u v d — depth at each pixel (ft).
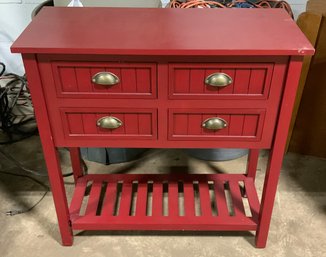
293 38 3.21
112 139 3.66
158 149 5.74
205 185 4.79
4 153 5.69
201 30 3.38
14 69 6.28
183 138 3.64
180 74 3.25
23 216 4.72
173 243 4.39
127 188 4.76
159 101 3.40
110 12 3.78
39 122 3.48
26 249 4.34
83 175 4.95
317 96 5.05
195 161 5.54
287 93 3.29
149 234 4.49
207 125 3.52
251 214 4.45
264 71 3.22
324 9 4.65
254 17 3.66
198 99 3.38
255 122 3.52
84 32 3.33
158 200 4.58
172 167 5.43
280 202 4.87
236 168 5.41
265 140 3.61
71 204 4.54
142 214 4.37
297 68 3.16
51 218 4.70
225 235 4.48
